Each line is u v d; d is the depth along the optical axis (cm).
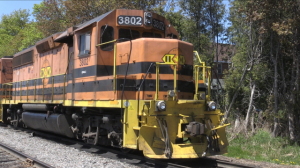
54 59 975
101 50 704
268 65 1116
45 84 1010
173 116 629
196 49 1398
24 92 1207
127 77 641
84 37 757
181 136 621
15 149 793
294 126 987
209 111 684
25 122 1152
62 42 888
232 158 793
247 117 1078
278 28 886
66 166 597
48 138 1060
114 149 800
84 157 691
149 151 588
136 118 625
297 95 971
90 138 779
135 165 620
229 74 1283
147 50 664
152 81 663
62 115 857
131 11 725
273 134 994
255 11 934
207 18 1444
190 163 684
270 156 836
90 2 1845
